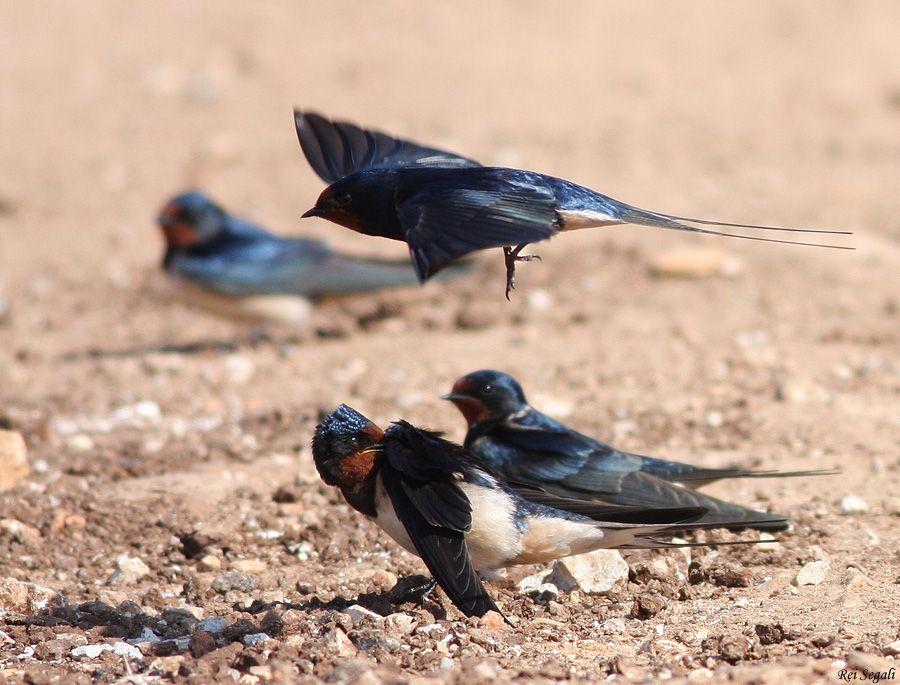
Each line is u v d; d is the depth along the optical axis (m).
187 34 30.91
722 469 9.78
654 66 29.06
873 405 12.47
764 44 30.52
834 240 19.23
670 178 22.41
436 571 7.30
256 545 9.66
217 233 16.44
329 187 7.84
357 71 28.16
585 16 31.77
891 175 22.36
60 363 15.80
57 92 27.94
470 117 25.72
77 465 11.55
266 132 25.61
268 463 11.60
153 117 26.53
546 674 6.68
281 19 31.52
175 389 14.53
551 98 27.08
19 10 32.94
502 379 9.90
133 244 21.06
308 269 16.45
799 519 9.53
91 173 24.05
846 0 32.81
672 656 7.01
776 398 12.95
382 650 7.05
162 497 10.47
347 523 9.91
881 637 7.14
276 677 6.71
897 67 28.88
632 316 16.36
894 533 9.27
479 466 7.96
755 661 6.89
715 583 8.54
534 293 17.30
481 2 32.72
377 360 15.34
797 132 25.11
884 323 15.69
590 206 7.63
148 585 9.07
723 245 19.03
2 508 10.18
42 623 7.89
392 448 7.77
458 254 6.45
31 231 21.67
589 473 9.35
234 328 17.64
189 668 6.80
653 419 12.55
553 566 8.90
